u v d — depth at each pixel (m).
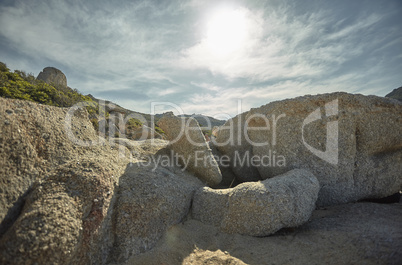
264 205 3.12
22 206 2.42
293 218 3.19
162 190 3.44
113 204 2.93
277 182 3.42
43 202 2.30
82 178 2.66
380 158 4.42
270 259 2.73
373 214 3.48
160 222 3.18
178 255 2.84
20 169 2.57
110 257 2.66
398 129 4.34
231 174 6.16
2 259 1.84
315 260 2.59
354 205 3.96
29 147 2.79
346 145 4.25
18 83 10.99
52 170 2.83
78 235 2.27
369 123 4.26
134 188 3.24
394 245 2.45
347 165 4.24
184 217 3.70
